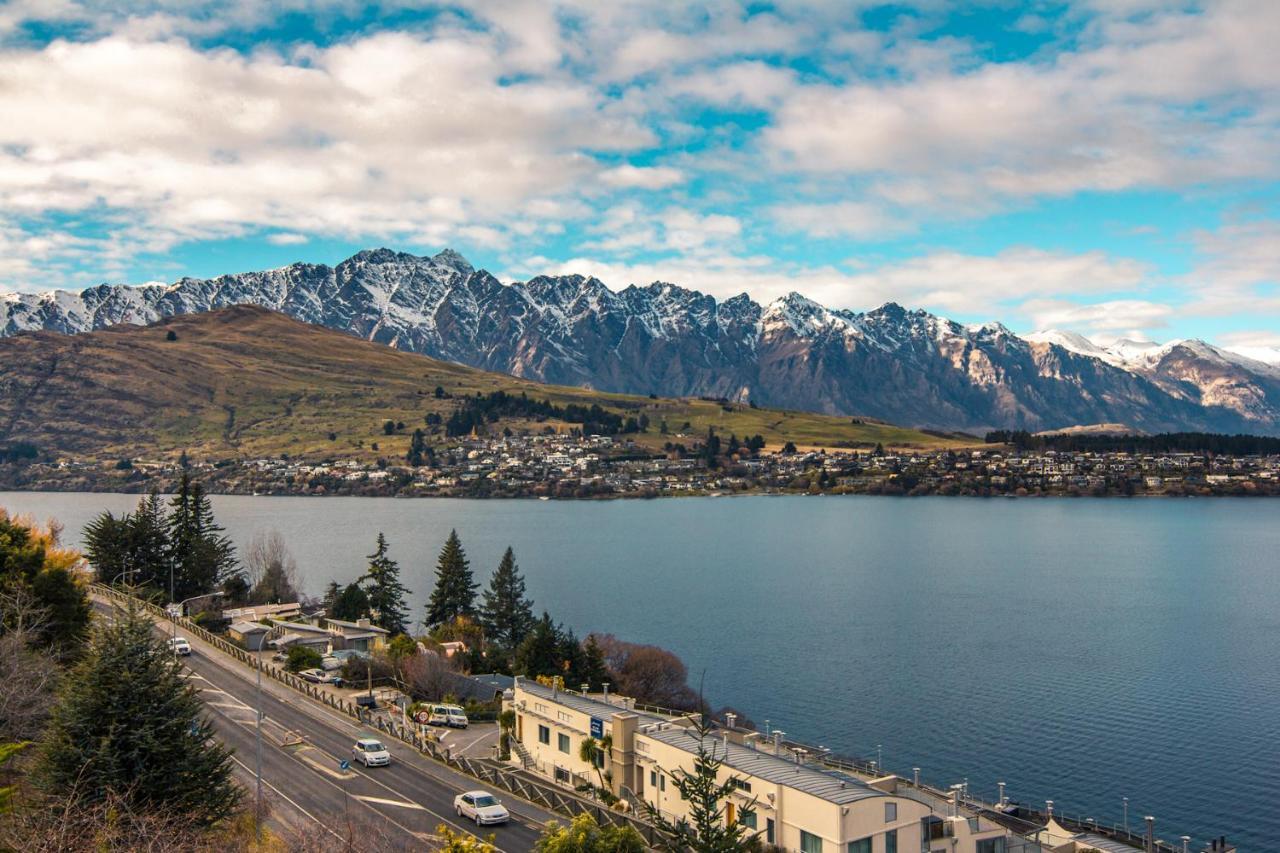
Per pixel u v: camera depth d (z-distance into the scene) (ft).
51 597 260.01
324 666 366.84
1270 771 345.92
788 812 174.70
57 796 149.07
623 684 388.16
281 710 290.56
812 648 540.52
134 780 156.66
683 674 418.10
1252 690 450.71
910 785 223.51
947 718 408.05
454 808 206.90
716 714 378.94
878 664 502.79
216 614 464.24
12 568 263.29
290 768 234.38
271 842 169.37
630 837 163.94
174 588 510.17
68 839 132.98
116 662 164.35
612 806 206.59
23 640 197.16
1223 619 629.92
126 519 513.86
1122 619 630.74
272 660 379.55
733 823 164.55
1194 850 283.79
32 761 168.96
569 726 230.68
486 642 482.28
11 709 178.09
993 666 498.69
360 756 241.14
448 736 284.41
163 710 163.02
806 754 210.79
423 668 341.41
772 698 438.81
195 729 173.88
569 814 204.44
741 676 477.36
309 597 645.51
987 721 404.77
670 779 200.95
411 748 256.52
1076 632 588.09
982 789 328.90
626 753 215.51
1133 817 306.76
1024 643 556.10
